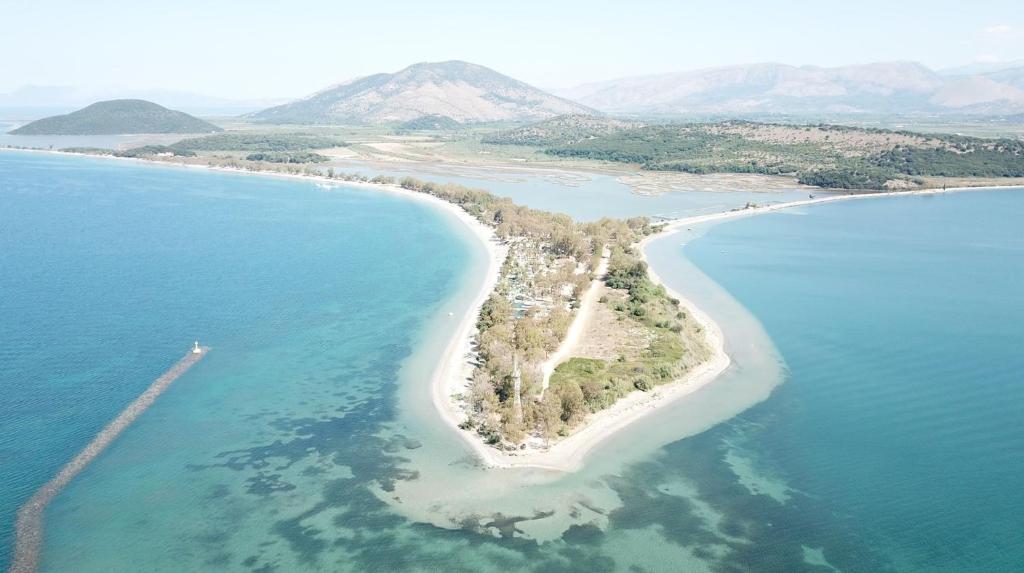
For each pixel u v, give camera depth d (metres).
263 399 142.75
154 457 119.62
